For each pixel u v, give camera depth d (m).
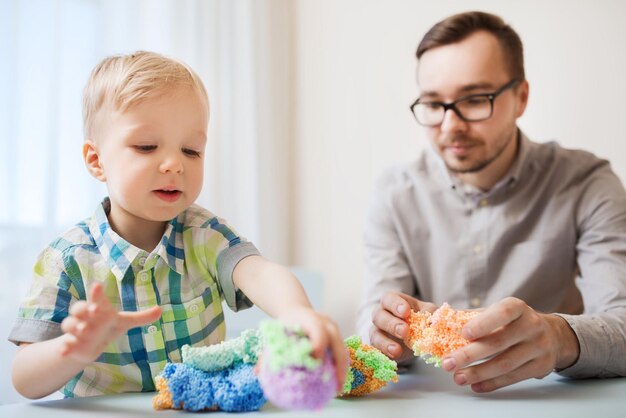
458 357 0.68
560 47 1.77
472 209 1.43
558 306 1.41
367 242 1.53
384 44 2.17
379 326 0.82
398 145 2.13
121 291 0.77
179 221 0.84
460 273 1.43
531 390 0.72
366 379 0.67
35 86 1.59
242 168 2.20
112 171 0.75
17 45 1.53
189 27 2.02
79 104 1.68
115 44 1.77
